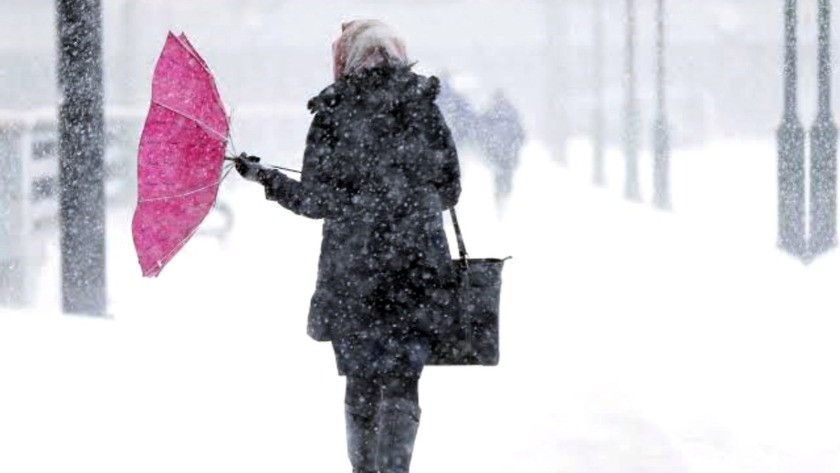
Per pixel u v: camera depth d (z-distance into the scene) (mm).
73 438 16531
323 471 15547
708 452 16375
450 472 15523
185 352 22562
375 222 12859
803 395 19703
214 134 12641
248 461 15891
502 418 18297
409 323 12906
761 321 27109
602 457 16156
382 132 12859
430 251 12898
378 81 12891
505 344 24594
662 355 23188
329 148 12906
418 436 17281
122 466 15430
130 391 19297
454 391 20141
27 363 20312
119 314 27625
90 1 27953
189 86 12555
